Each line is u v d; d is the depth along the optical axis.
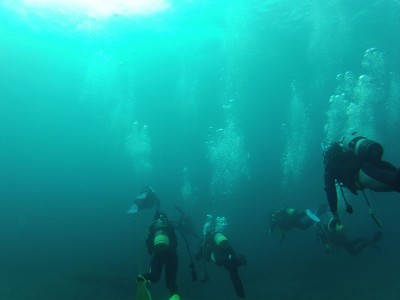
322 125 28.45
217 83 25.44
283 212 8.76
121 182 39.25
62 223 22.09
